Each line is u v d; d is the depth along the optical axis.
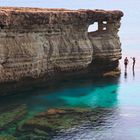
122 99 60.34
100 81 72.00
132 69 85.50
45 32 63.16
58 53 65.44
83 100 59.09
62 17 65.44
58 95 61.41
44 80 63.44
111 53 75.19
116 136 44.94
